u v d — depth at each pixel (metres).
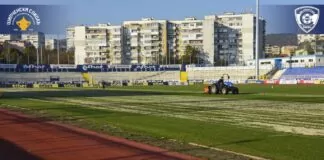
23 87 103.19
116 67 129.12
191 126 22.11
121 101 43.78
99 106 37.19
